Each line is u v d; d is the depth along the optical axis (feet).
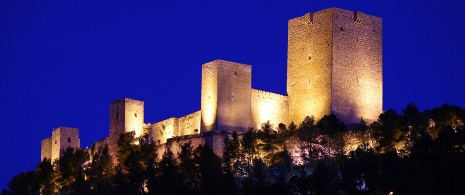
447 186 646.74
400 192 654.94
